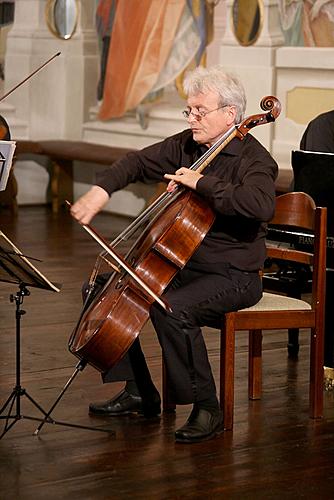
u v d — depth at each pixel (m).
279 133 12.38
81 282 10.37
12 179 15.11
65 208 15.90
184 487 5.21
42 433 5.96
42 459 5.55
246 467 5.50
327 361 7.11
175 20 13.77
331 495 5.15
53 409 6.38
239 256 6.02
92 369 7.32
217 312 5.92
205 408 5.96
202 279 5.98
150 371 7.29
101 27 15.15
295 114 12.13
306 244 6.95
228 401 6.07
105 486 5.20
